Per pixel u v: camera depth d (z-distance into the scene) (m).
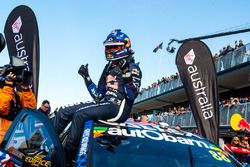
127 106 3.22
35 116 2.98
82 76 4.05
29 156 2.77
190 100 8.52
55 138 2.71
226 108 18.14
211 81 8.48
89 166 2.50
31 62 7.74
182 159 2.73
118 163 2.57
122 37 3.34
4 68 3.69
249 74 18.98
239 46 19.27
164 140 2.95
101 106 3.08
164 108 35.19
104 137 2.79
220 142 8.02
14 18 8.05
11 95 3.68
